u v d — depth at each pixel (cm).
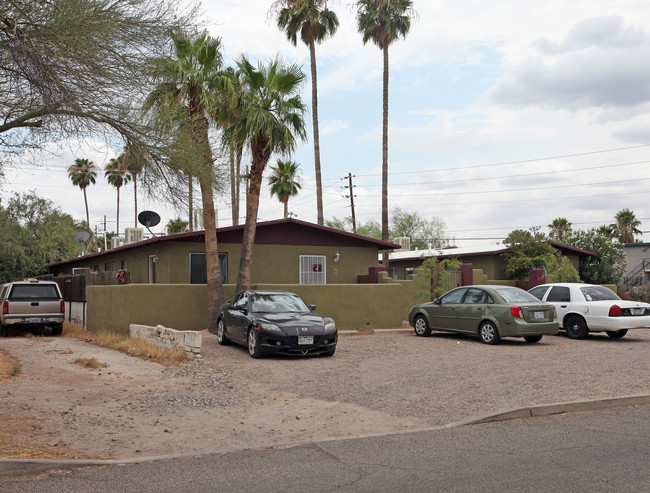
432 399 870
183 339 1302
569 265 2495
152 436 689
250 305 1394
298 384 1001
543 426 719
